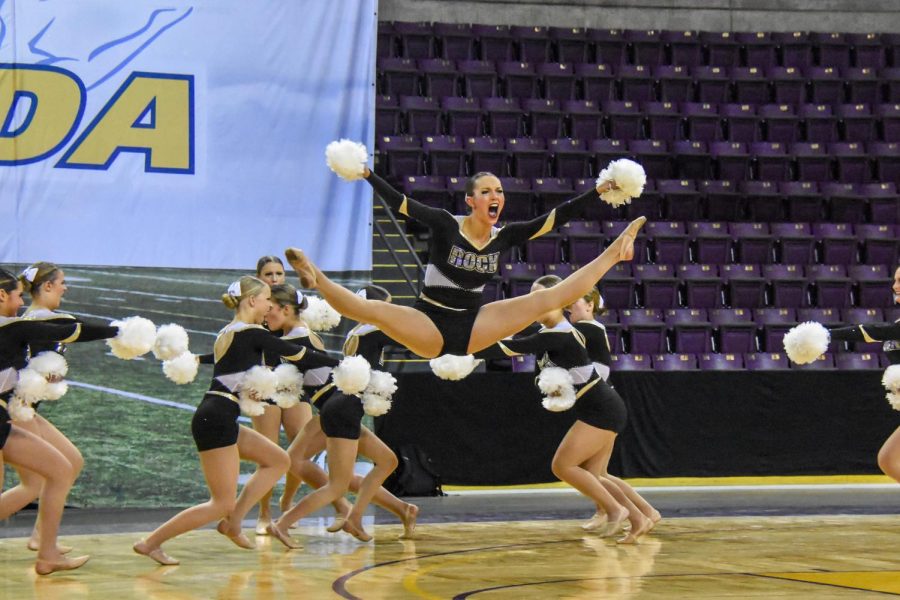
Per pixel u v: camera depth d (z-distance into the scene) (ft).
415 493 39.06
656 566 21.88
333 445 25.95
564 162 57.36
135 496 35.45
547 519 32.24
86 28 35.65
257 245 36.65
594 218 55.52
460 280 19.22
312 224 37.06
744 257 53.98
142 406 35.65
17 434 21.61
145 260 35.73
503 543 26.27
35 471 21.71
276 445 24.50
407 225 53.11
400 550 24.95
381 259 50.26
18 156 34.86
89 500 34.99
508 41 63.82
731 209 57.11
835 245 54.90
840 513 33.81
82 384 35.04
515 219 54.08
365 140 37.55
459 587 19.04
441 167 55.62
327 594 18.37
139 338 22.00
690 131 61.00
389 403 26.40
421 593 18.35
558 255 52.44
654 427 41.57
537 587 18.97
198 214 36.24
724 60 65.77
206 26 36.58
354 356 24.82
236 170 36.60
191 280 36.11
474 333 19.43
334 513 35.04
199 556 23.99
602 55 64.80
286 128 37.04
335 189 37.27
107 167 35.58
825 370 43.16
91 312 35.14
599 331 28.81
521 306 19.76
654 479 41.57
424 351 19.33
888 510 34.71
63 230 35.12
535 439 40.78
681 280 51.37
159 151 36.04
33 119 35.06
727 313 50.80
